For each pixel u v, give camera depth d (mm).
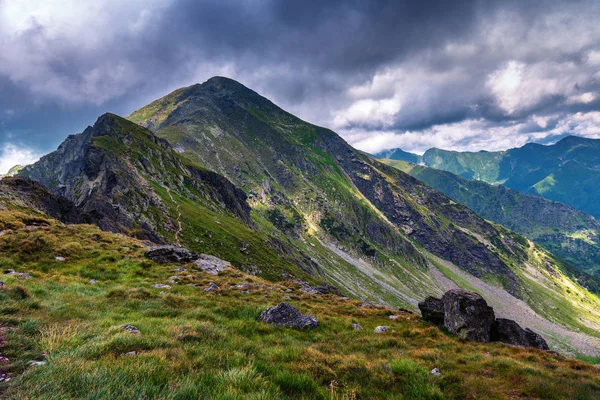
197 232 169875
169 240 144375
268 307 20469
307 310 24078
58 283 20438
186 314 16766
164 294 20875
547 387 12109
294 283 39500
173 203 189250
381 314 26562
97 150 190750
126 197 154000
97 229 43094
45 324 11602
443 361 14531
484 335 21578
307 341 16188
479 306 22688
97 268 27531
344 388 10008
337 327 20188
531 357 17656
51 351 8852
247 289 28953
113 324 13148
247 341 13000
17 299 13969
